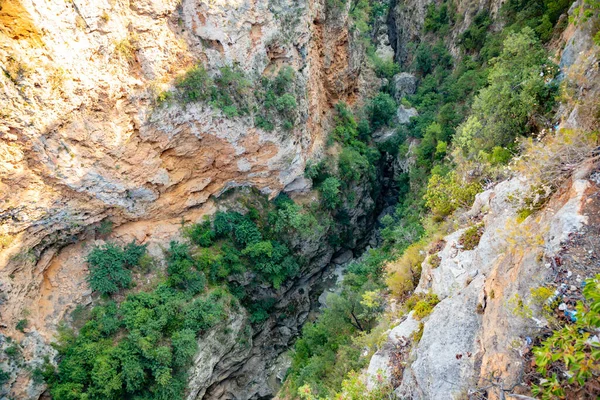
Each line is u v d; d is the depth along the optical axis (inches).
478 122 832.3
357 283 1115.3
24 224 884.0
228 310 1136.8
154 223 1149.7
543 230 359.3
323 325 1063.6
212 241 1208.8
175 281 1083.9
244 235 1214.9
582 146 391.2
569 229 329.1
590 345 231.0
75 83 843.4
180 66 1014.4
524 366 301.3
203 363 1067.9
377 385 524.4
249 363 1261.1
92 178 947.3
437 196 805.2
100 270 1014.4
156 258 1119.6
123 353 920.9
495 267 420.5
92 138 911.7
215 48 1048.8
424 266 650.8
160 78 983.0
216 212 1237.7
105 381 880.3
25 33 754.8
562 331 253.8
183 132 1060.5
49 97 813.2
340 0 1422.2
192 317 1033.5
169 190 1130.7
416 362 478.6
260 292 1280.8
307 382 909.2
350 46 1534.2
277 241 1278.3
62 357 936.9
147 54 944.9
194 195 1190.3
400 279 745.6
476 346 397.4
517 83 756.6
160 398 967.6
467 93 1246.3
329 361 938.1
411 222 1148.5
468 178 772.0
